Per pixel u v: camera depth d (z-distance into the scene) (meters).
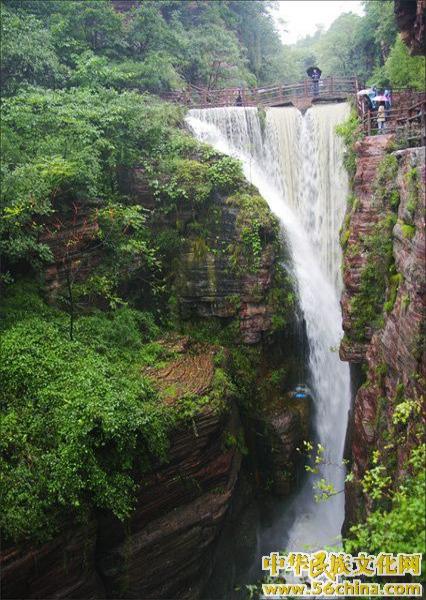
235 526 14.45
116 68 21.47
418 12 12.12
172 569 11.95
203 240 16.69
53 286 14.18
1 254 12.99
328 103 22.97
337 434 17.08
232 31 36.81
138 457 11.16
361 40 35.94
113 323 14.30
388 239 13.30
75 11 22.91
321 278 19.38
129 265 16.05
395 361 11.59
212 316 16.84
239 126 21.75
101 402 10.62
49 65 18.89
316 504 16.56
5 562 8.97
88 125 15.90
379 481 8.46
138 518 11.50
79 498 9.91
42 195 13.06
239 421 15.24
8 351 11.30
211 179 16.69
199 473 12.67
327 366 17.55
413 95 21.84
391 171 13.38
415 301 10.37
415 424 9.88
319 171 20.11
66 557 9.88
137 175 17.12
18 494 9.32
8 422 10.17
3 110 16.20
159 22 26.34
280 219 19.06
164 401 12.15
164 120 18.84
